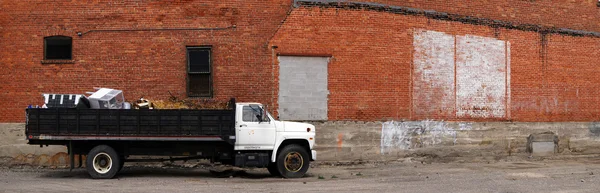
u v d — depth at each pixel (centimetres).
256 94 1945
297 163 1628
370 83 2025
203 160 1922
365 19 2025
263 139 1600
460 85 2183
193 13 1944
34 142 1553
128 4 1938
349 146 2000
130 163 1898
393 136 2053
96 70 1930
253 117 1603
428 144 2112
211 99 1931
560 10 2420
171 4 1941
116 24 1934
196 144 1606
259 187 1420
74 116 1541
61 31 1931
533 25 2348
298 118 1964
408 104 2078
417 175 1706
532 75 2339
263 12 1959
